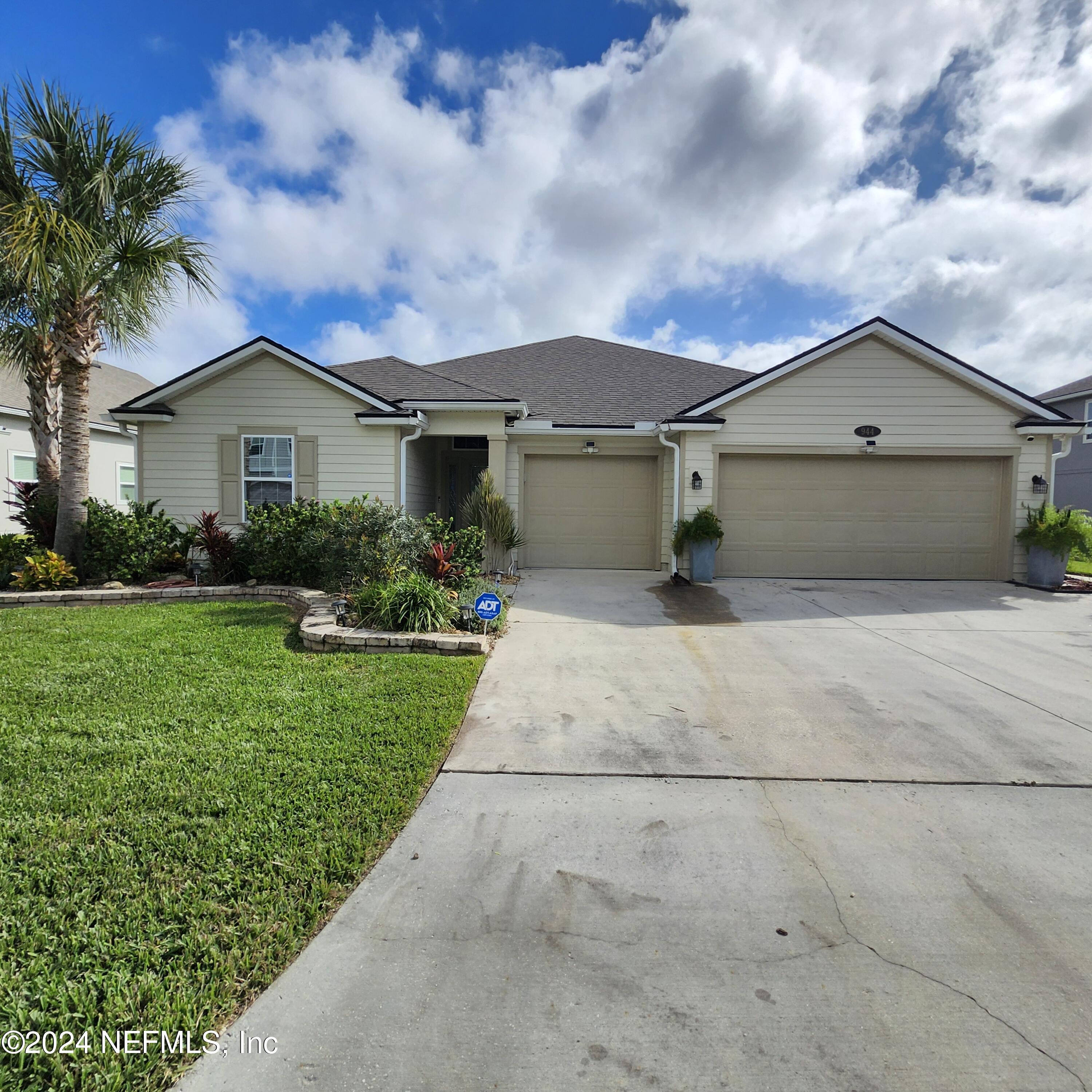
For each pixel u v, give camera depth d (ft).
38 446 34.06
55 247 25.18
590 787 11.41
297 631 22.12
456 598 24.70
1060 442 35.24
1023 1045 6.15
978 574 35.94
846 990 6.81
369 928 7.64
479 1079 5.72
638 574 37.47
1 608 26.23
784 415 35.65
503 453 37.09
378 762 11.80
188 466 35.53
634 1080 5.73
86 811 9.91
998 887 8.63
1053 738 13.83
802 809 10.69
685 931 7.70
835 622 25.49
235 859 8.79
